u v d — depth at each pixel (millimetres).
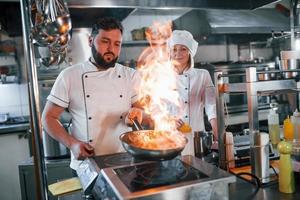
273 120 1554
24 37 778
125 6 1928
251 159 1138
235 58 4051
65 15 862
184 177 849
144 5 1961
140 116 1478
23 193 2279
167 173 887
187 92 2053
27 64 783
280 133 1649
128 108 1594
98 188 910
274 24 3551
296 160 1116
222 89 1275
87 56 3176
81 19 2740
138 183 816
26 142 2891
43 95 2520
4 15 2758
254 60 3760
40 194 816
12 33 2969
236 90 1178
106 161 1082
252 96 1090
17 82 3324
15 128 2828
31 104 791
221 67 3377
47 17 844
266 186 1097
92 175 995
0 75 3213
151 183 811
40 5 846
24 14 776
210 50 3947
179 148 892
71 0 1789
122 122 1570
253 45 4070
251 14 3654
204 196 801
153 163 983
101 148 1537
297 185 1092
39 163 807
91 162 1091
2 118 3170
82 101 1521
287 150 1021
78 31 3107
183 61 2051
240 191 1062
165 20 3855
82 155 1180
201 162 979
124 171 919
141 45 3578
